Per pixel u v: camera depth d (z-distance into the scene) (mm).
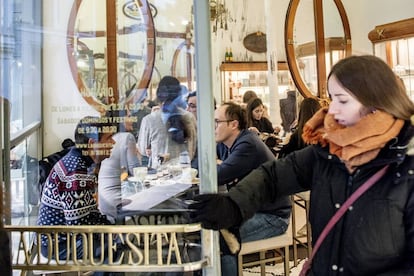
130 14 2180
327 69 4711
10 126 1646
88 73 2195
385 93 1063
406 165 1043
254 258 2930
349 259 1083
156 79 1896
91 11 2316
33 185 1889
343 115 1114
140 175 1461
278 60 4754
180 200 1313
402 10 4160
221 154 2031
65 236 1297
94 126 1693
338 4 4656
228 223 1188
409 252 1035
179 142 1374
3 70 1662
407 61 3893
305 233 3051
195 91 1326
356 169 1099
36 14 2262
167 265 1228
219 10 4258
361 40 4637
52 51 2273
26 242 1312
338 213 1113
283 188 1294
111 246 1269
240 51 4824
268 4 4746
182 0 1731
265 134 3629
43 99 2186
